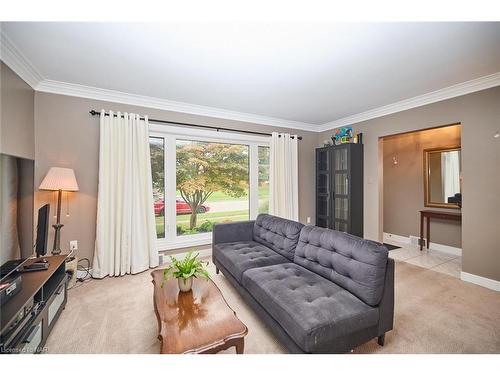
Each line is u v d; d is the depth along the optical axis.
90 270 2.79
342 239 1.81
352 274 1.62
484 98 2.53
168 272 1.75
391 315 1.56
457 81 2.59
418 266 3.15
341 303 1.47
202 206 3.66
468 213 2.65
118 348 1.58
